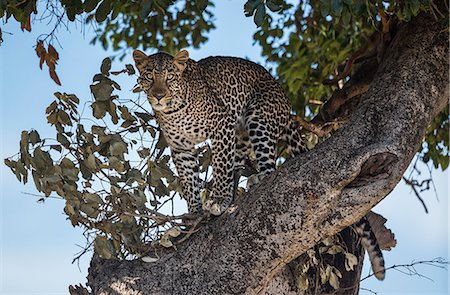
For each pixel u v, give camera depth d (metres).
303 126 13.99
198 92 12.52
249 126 13.27
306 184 10.81
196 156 12.95
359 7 10.94
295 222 10.83
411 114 11.34
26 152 11.19
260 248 10.97
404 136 11.12
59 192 11.11
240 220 11.10
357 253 13.00
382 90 11.65
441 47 12.08
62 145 11.35
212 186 12.87
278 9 10.54
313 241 10.94
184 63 12.34
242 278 11.05
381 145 10.83
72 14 11.70
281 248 10.93
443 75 11.93
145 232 11.55
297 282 11.90
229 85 13.13
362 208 10.78
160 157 12.79
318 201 10.76
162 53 12.45
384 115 11.30
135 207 11.44
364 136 11.13
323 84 16.36
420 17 12.46
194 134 12.66
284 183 10.94
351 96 14.80
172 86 12.26
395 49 12.33
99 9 11.59
